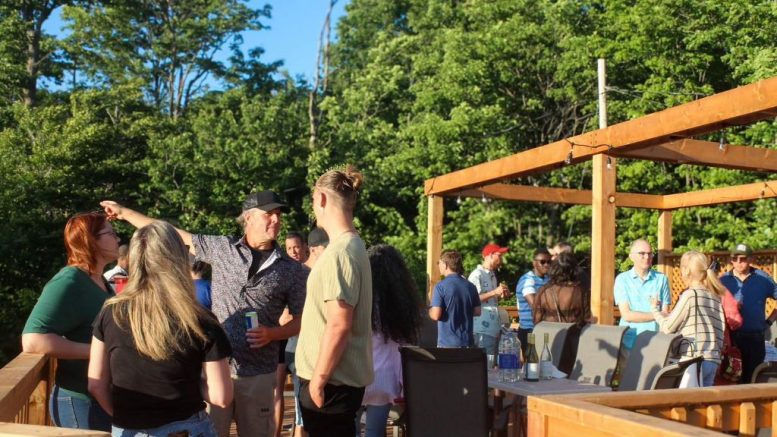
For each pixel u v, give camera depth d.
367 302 3.43
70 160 21.47
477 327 8.02
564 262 6.45
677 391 3.03
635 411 2.97
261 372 4.15
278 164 23.09
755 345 7.92
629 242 19.08
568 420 2.73
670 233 12.30
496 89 22.55
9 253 19.31
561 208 22.48
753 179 16.92
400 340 4.66
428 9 27.67
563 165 8.18
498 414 5.72
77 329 3.31
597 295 7.22
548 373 5.38
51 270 19.70
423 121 22.53
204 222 22.38
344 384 3.37
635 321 6.62
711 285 5.85
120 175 23.17
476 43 22.06
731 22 17.72
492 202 21.98
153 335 2.59
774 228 16.06
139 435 2.64
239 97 27.61
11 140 21.73
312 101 26.14
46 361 3.83
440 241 10.56
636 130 6.91
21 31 27.64
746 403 3.16
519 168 8.60
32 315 3.19
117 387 2.67
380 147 24.02
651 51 18.73
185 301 2.64
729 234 17.36
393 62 27.69
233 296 4.19
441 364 4.77
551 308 6.38
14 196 20.25
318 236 5.53
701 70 18.55
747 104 5.91
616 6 19.73
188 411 2.69
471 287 6.56
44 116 22.66
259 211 4.25
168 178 22.38
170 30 31.52
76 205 21.70
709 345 5.71
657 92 18.00
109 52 31.33
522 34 21.33
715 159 8.52
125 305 2.66
